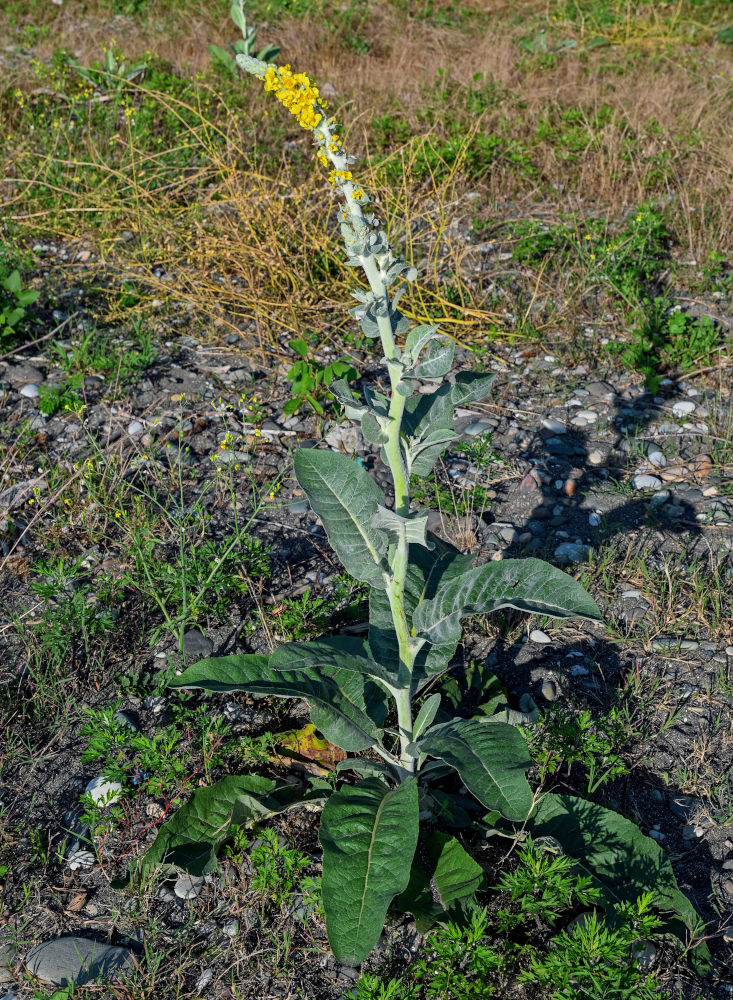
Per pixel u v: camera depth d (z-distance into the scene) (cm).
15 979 267
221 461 489
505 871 287
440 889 269
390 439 246
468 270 667
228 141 763
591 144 817
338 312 632
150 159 781
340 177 227
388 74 1038
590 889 252
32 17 1301
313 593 403
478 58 1082
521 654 369
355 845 249
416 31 1223
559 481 468
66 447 500
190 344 606
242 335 609
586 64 1080
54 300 643
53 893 289
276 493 470
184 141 831
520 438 504
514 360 577
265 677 287
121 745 315
